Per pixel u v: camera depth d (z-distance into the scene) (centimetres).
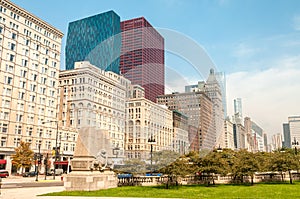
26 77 5225
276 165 2586
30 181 3169
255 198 1353
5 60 4850
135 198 1212
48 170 5212
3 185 2447
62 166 5591
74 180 1507
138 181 1808
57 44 6066
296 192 1675
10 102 4878
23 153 4572
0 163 4547
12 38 5006
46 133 5484
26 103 5181
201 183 2242
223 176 2500
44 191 1680
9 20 4978
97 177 1543
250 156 2514
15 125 4934
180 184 2053
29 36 5350
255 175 2678
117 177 1738
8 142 4778
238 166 2422
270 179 2734
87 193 1384
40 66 5553
